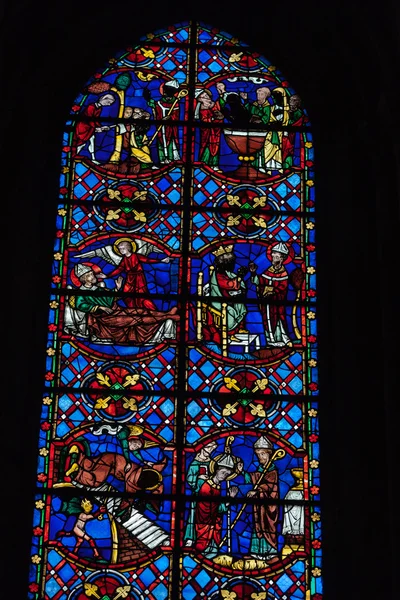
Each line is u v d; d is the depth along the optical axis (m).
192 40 14.92
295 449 12.45
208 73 14.75
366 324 12.86
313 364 12.89
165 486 12.23
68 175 13.87
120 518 12.05
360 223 13.39
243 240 13.57
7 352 12.55
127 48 14.82
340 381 12.66
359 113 13.92
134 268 13.34
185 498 12.17
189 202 13.77
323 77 14.55
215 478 12.28
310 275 13.41
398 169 12.50
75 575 11.77
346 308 12.98
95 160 13.98
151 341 12.94
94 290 13.17
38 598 11.64
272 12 14.77
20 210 13.34
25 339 12.73
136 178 13.90
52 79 14.34
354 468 12.17
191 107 14.48
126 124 14.28
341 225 13.48
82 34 14.59
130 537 11.98
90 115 14.31
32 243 13.26
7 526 11.84
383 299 12.58
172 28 14.96
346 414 12.47
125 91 14.53
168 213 13.70
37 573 11.76
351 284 13.09
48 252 13.34
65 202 13.68
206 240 13.54
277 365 12.88
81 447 12.37
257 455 12.41
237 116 14.43
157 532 12.02
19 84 13.53
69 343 12.86
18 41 13.53
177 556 11.90
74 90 14.46
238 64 14.83
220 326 13.05
